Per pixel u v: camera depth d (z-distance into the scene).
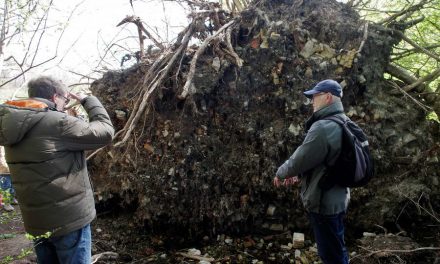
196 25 3.71
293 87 3.40
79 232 1.92
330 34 3.53
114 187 3.75
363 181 2.19
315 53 3.45
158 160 3.56
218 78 3.51
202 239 3.48
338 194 2.21
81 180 1.93
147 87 3.46
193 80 3.51
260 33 3.59
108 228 3.62
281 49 3.43
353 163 2.09
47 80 1.95
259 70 3.49
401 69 3.81
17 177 1.82
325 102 2.27
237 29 3.73
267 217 3.43
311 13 3.62
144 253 3.29
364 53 3.40
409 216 3.32
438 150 3.39
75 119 1.89
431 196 3.34
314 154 2.11
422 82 3.69
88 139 1.91
